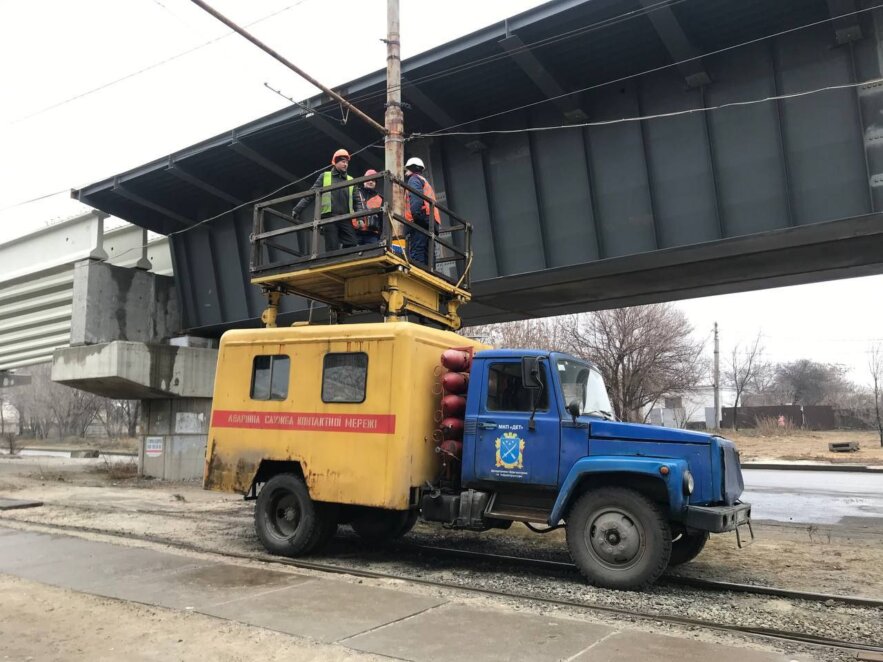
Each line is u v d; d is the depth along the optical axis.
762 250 13.10
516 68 13.52
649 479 7.04
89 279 20.64
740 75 12.30
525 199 14.76
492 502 7.74
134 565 7.85
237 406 9.31
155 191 19.81
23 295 26.02
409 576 7.64
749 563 8.63
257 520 8.99
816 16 11.52
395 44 11.17
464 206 15.55
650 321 36.00
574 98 13.52
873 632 5.59
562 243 14.35
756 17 11.66
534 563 8.41
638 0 11.48
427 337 8.46
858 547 9.84
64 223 22.95
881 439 40.72
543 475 7.47
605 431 7.30
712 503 6.95
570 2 11.84
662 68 12.73
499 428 7.79
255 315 19.62
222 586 6.79
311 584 6.88
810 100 11.65
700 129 12.74
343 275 9.05
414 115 15.36
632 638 5.15
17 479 21.77
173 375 21.12
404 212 9.76
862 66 11.27
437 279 9.51
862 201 11.27
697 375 42.56
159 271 23.02
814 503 15.91
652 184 13.22
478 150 15.20
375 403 8.15
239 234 19.97
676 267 14.70
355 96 14.58
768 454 34.56
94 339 20.53
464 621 5.55
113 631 5.30
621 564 6.88
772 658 4.75
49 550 8.82
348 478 8.15
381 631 5.27
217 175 18.81
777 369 88.56
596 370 8.71
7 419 117.19
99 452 45.72
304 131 16.38
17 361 35.28
